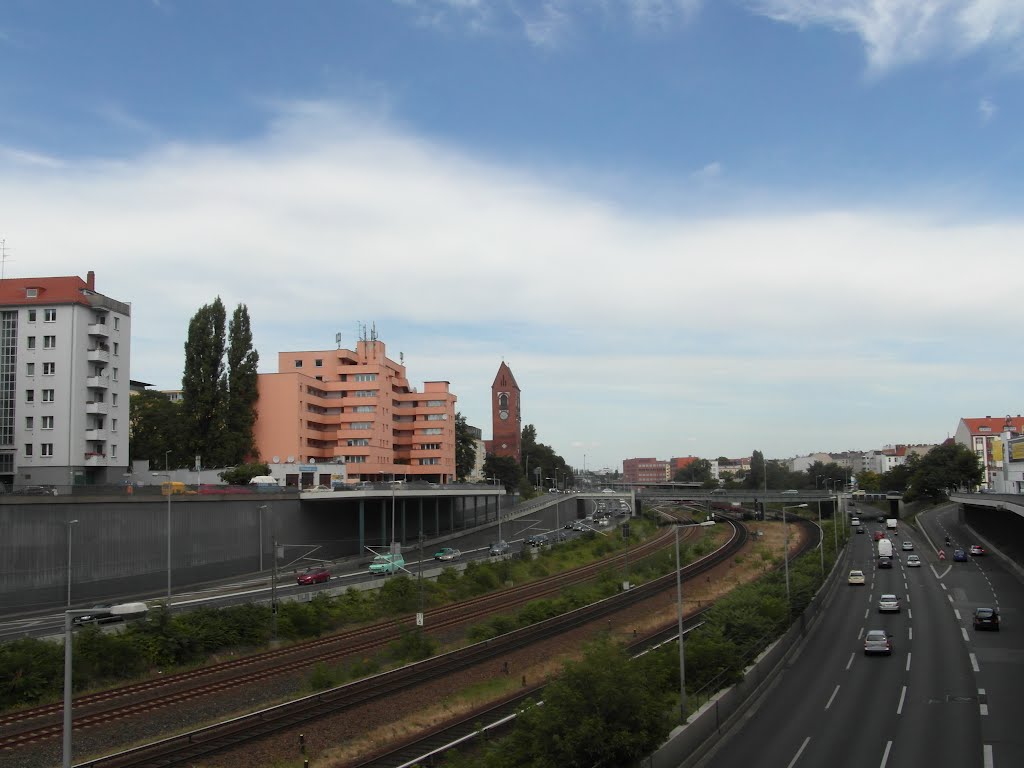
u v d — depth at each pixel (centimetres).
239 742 3700
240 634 5800
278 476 12481
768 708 4153
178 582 8369
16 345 9644
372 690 4691
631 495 19188
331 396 14950
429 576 9294
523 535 16025
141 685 4653
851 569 10581
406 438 16638
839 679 4775
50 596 6906
